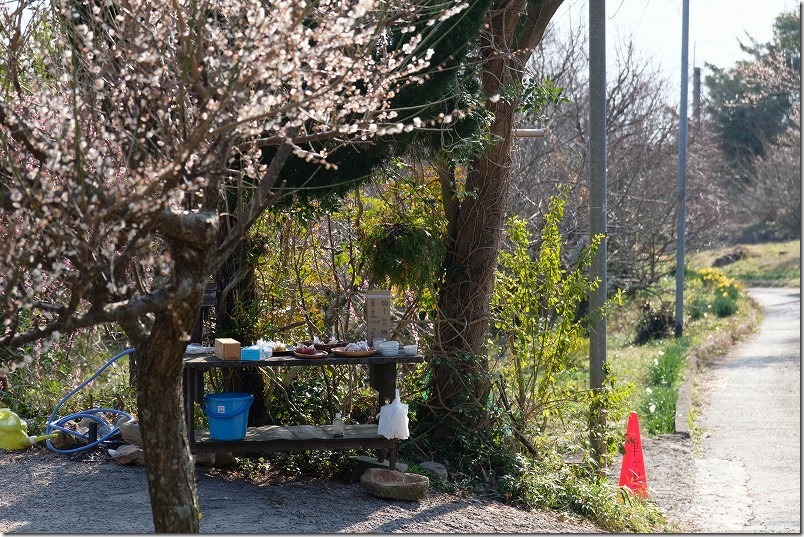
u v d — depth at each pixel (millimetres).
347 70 4441
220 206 6777
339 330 8781
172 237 3492
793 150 41344
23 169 3627
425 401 8594
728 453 10719
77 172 3250
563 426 9453
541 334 8820
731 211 39938
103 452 7508
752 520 7848
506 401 8766
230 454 7484
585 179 17641
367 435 6969
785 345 20422
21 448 7559
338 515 6230
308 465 7531
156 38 3818
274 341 8078
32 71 3986
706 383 15898
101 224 3242
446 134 7465
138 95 3904
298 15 3723
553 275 8805
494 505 7230
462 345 8578
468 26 6723
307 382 8609
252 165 4535
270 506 6324
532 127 15109
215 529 5648
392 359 6938
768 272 39844
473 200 8555
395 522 6184
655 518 7758
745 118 47969
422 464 7855
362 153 6859
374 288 8469
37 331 3285
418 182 8680
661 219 23375
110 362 7852
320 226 8703
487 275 8648
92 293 3416
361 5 3852
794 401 13992
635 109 22172
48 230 3275
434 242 8227
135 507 6004
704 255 45188
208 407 6695
